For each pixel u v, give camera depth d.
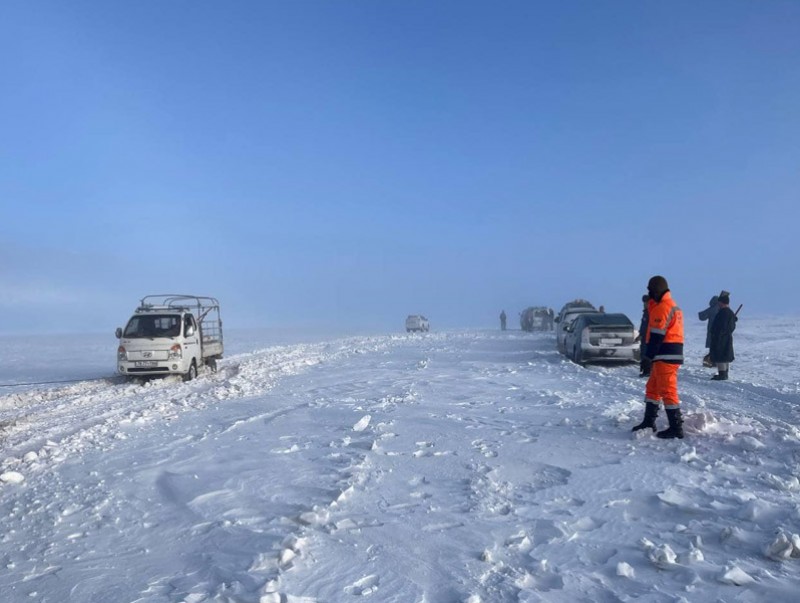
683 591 4.05
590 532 5.06
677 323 7.56
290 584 4.36
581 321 18.94
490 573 4.43
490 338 35.69
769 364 18.16
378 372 16.97
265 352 31.02
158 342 18.14
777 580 4.10
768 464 6.46
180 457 8.24
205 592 4.34
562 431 8.30
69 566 5.00
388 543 5.01
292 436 9.08
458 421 9.39
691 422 7.94
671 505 5.38
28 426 11.77
